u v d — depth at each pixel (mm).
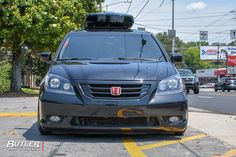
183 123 6930
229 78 47875
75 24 21625
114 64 7301
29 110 12070
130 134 7336
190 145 6980
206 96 26094
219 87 49094
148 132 6801
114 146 6742
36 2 21156
